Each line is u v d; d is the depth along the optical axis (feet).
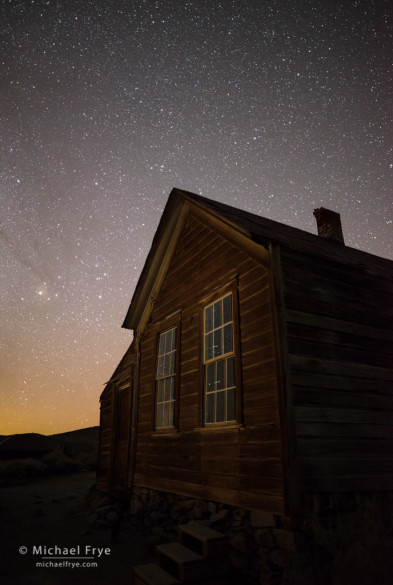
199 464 20.24
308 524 13.80
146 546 20.86
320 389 16.49
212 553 14.26
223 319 21.24
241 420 17.63
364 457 16.53
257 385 17.17
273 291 17.16
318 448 15.30
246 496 16.31
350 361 18.19
